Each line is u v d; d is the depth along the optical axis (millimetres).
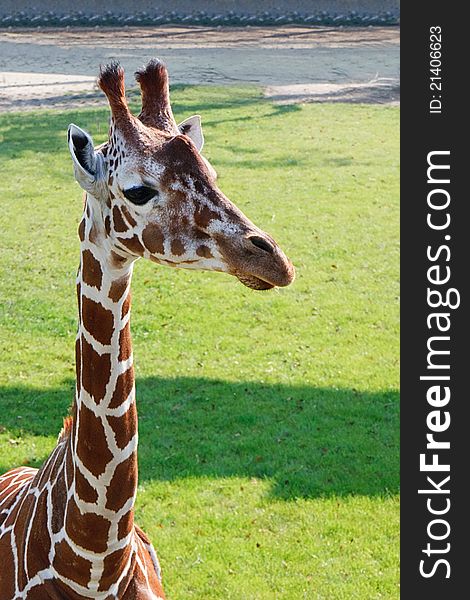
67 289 11414
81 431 3357
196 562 6500
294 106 21719
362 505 7172
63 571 3549
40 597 3613
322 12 34594
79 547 3465
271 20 34344
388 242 13156
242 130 19344
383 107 21859
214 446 7938
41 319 10562
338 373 9367
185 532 6816
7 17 33031
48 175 16203
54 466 3729
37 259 12336
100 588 3566
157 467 7617
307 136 19000
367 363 9602
